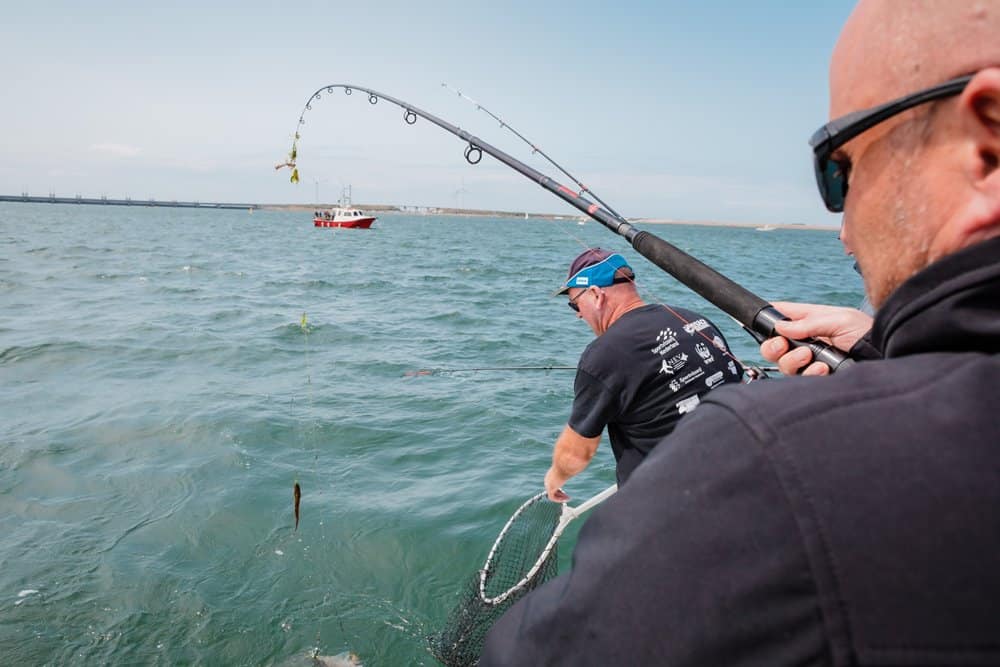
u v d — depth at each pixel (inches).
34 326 480.4
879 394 25.7
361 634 164.7
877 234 31.5
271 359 405.1
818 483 23.8
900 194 29.8
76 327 479.8
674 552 26.3
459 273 994.1
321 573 187.0
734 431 26.7
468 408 313.6
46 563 186.9
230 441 268.2
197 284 762.8
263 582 182.7
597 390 116.6
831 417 25.2
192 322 513.7
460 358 420.8
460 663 135.4
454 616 149.5
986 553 21.7
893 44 29.3
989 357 25.7
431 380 365.1
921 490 22.7
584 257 132.2
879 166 30.6
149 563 188.7
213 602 174.1
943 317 26.4
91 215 4168.3
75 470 241.1
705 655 25.1
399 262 1176.2
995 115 26.2
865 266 32.9
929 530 22.2
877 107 29.6
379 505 220.2
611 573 28.3
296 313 573.6
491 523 209.8
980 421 23.6
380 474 243.3
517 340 482.0
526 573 136.8
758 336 68.7
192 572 185.5
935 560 21.9
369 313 590.2
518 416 304.0
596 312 130.7
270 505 219.6
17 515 211.0
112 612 168.9
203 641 161.3
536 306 661.3
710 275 73.9
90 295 648.4
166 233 2053.4
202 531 204.5
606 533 29.8
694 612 25.3
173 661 154.9
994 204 26.6
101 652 156.1
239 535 203.2
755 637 24.1
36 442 264.1
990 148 26.7
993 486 22.3
